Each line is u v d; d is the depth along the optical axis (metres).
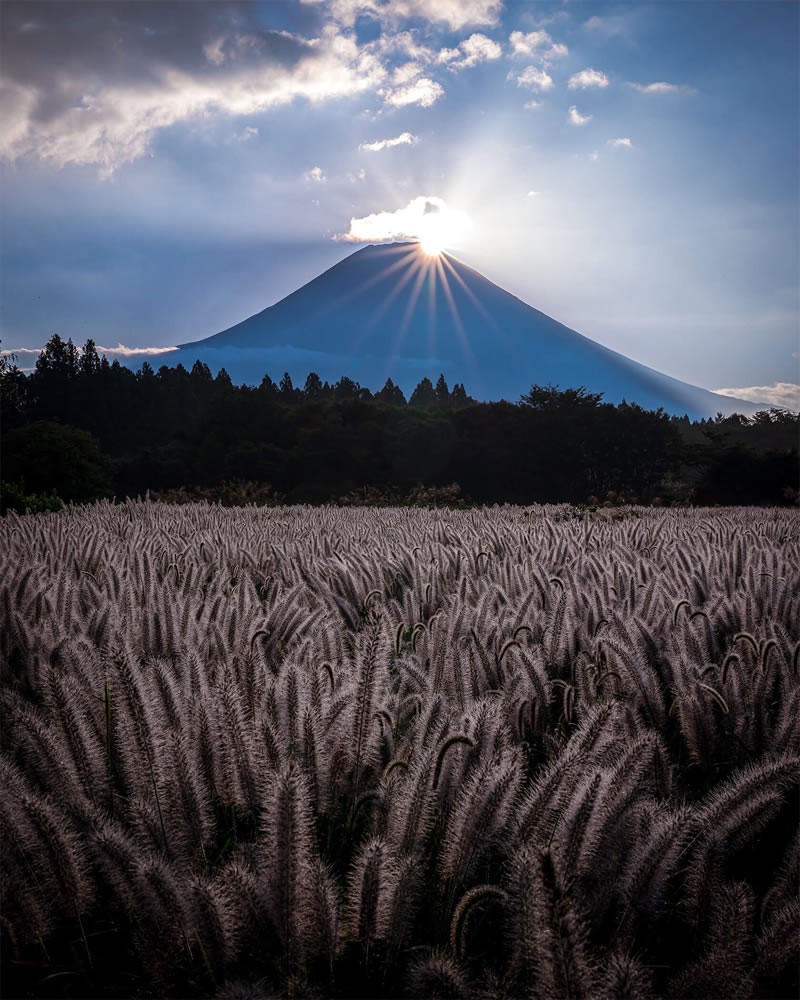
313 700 2.86
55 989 2.15
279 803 2.00
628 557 7.71
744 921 1.96
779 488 55.88
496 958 2.21
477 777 2.24
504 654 3.71
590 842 2.12
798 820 2.85
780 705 3.52
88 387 139.00
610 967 1.74
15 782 2.25
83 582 5.34
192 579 5.54
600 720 2.55
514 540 8.90
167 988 2.04
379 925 2.06
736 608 4.78
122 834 2.11
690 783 3.29
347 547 8.47
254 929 2.04
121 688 2.42
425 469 70.94
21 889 2.13
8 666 3.80
